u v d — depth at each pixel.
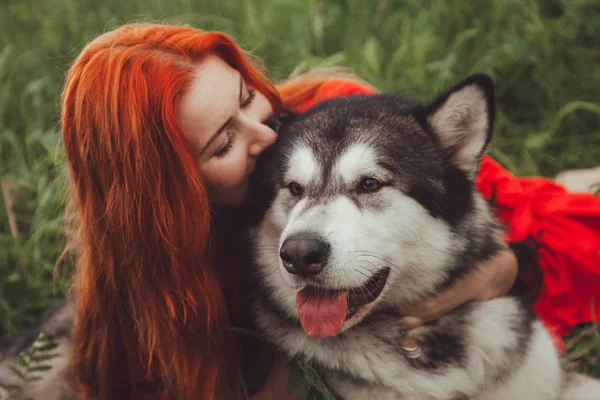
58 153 3.22
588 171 4.15
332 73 3.76
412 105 2.74
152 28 2.67
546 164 4.41
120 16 5.68
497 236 2.76
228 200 2.84
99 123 2.50
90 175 2.58
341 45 5.23
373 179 2.44
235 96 2.64
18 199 4.42
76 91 2.56
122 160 2.50
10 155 4.85
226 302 2.97
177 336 2.69
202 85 2.56
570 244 3.29
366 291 2.42
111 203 2.56
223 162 2.65
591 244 3.29
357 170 2.44
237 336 2.91
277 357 2.71
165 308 2.68
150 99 2.48
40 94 4.96
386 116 2.63
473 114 2.56
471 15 5.03
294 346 2.59
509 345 2.54
